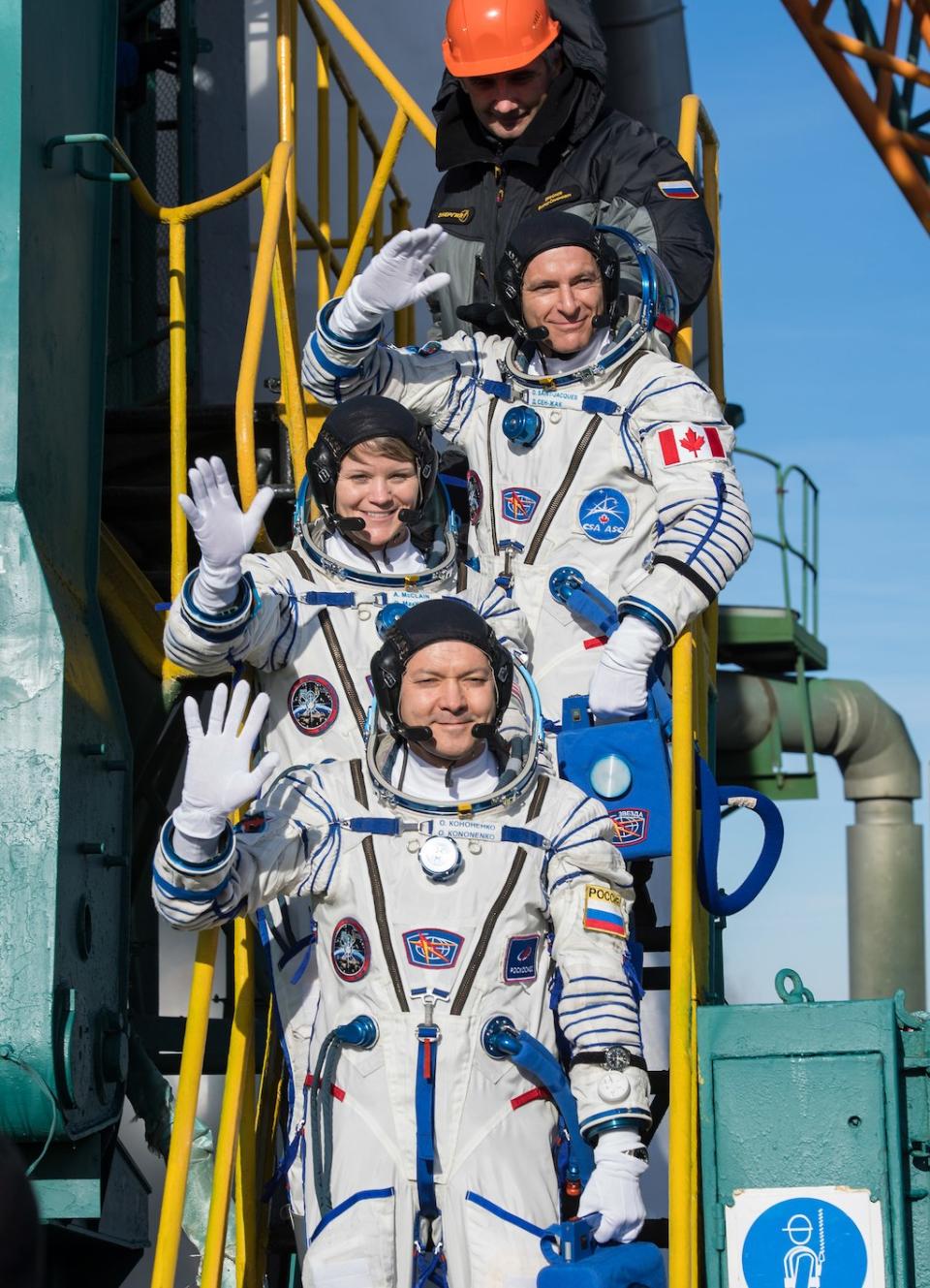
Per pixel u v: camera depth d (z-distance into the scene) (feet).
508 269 13.05
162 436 17.98
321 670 11.97
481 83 14.61
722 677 29.19
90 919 12.17
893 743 31.17
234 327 25.58
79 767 12.08
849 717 30.86
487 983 10.21
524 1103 10.24
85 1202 11.92
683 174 14.79
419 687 10.43
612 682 11.98
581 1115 10.15
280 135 16.93
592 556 12.81
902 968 31.27
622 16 31.86
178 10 24.41
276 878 10.55
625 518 12.84
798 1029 11.12
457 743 10.46
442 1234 10.00
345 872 10.44
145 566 19.33
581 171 14.82
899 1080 11.11
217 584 11.31
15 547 11.97
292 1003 11.41
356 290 13.08
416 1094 9.96
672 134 32.76
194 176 24.44
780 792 29.35
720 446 12.75
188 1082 11.73
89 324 13.94
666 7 32.24
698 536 12.30
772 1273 10.85
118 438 18.04
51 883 11.43
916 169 28.99
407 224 24.90
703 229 14.51
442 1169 9.96
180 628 11.53
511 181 15.07
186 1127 11.59
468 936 10.21
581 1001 10.27
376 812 10.55
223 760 10.11
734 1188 10.98
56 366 12.98
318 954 10.66
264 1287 14.08
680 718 12.03
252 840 10.57
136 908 19.72
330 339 13.24
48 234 12.86
